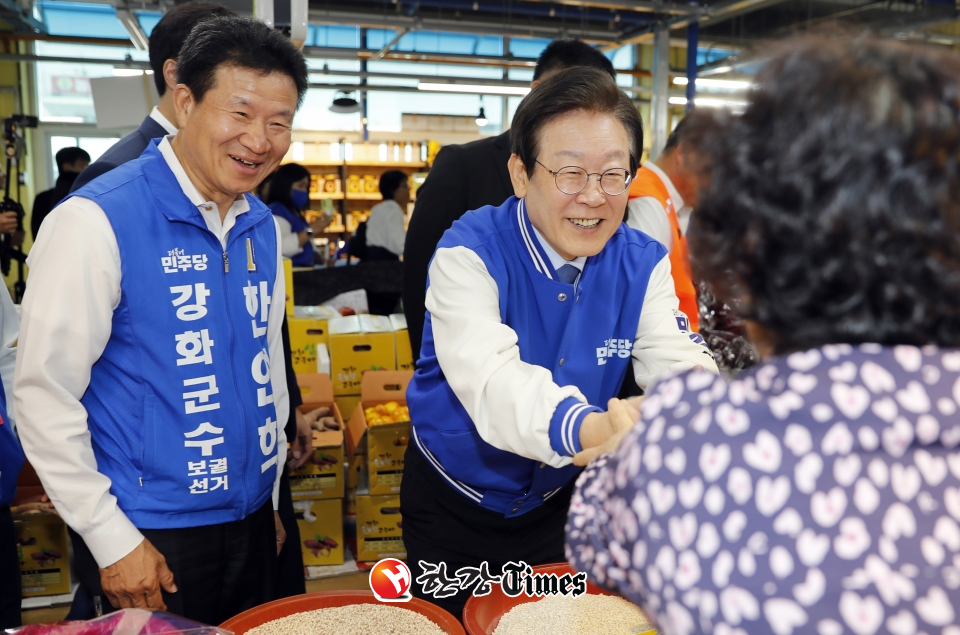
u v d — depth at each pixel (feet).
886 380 1.94
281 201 17.29
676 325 4.63
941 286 1.92
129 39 33.65
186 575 4.74
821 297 2.00
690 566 1.93
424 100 43.37
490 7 31.35
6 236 19.06
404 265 8.06
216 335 4.72
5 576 5.78
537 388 3.67
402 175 22.97
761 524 1.88
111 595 4.49
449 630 4.12
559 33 32.14
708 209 2.20
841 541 1.82
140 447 4.56
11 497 5.72
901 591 1.77
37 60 31.04
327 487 9.90
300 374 10.76
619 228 4.75
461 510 4.96
